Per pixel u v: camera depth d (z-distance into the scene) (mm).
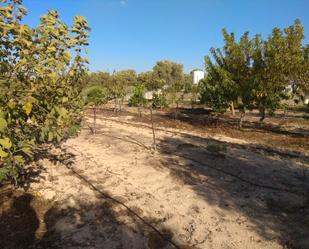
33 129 3996
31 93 3102
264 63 13250
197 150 9219
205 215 5148
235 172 7227
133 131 12438
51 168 7156
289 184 6535
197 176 6922
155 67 57094
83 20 4160
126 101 30797
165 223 4859
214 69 16422
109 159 8031
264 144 10602
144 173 7000
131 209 5238
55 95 3965
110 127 13375
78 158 8047
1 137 3316
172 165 7625
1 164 4062
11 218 4844
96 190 5973
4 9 3496
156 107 23734
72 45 4020
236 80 14336
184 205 5484
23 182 6184
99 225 4727
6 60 3764
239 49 14289
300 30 12305
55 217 4941
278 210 5371
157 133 12078
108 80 19969
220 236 4531
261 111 13328
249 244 4344
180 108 25125
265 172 7293
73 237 4391
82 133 11570
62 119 4051
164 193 5965
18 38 3539
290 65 11742
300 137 12070
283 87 12586
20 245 4176
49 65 3764
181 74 57812
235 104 14117
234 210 5344
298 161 8367
